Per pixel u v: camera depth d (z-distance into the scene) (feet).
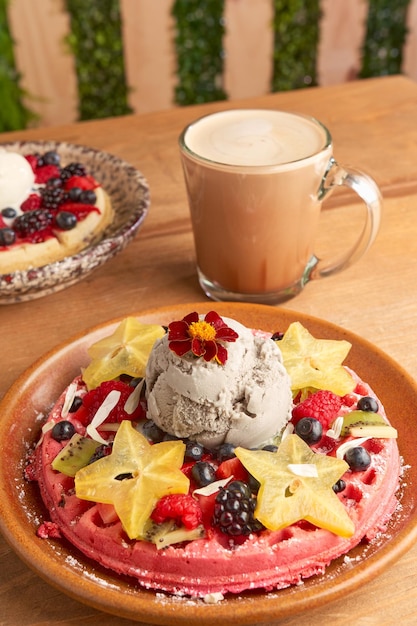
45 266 2.28
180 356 1.82
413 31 5.67
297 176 2.18
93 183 2.67
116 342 2.05
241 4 5.21
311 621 1.70
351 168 2.29
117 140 3.17
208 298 2.42
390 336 2.26
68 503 1.79
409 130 3.15
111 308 2.40
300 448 1.80
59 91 5.26
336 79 5.76
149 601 1.62
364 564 1.66
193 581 1.69
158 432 1.87
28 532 1.74
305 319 2.14
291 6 5.26
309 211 2.27
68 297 2.44
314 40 5.49
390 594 1.73
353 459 1.81
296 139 2.28
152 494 1.74
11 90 5.06
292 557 1.70
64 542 1.79
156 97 5.50
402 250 2.56
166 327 2.09
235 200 2.21
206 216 2.28
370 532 1.76
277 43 5.43
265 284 2.34
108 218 2.63
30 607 1.73
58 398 2.04
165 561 1.70
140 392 1.93
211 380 1.82
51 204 2.61
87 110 5.37
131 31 5.16
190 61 5.34
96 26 5.03
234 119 2.39
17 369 2.23
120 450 1.81
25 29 4.94
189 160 2.23
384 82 3.59
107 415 1.89
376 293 2.41
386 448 1.86
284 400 1.86
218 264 2.34
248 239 2.27
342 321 2.32
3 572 1.78
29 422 1.99
